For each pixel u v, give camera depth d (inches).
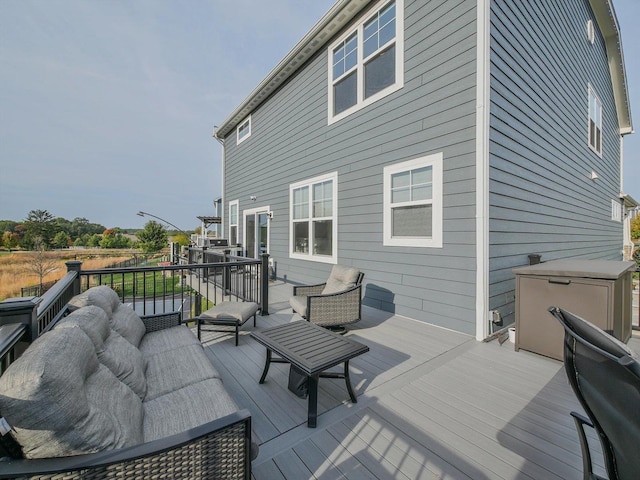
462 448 68.8
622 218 478.6
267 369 98.3
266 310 178.4
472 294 144.0
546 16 199.6
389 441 71.2
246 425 49.7
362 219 208.2
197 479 45.1
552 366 110.7
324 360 78.1
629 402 35.6
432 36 162.6
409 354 122.1
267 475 61.4
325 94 244.1
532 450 68.0
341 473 62.0
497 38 148.2
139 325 99.7
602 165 349.7
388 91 187.8
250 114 377.7
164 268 144.6
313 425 76.0
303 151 273.1
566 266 123.6
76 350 49.4
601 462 63.4
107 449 42.4
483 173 139.6
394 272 183.9
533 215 183.6
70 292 118.8
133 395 59.1
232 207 437.1
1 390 36.7
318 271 253.4
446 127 155.8
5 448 37.7
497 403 86.7
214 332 148.0
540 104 191.5
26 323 62.0
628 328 129.9
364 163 206.1
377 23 197.2
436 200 160.1
